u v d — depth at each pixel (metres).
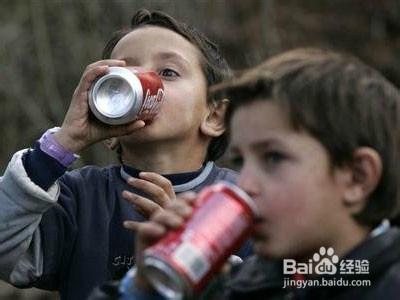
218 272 1.91
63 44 11.00
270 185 1.90
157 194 2.68
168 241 1.88
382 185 1.91
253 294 2.04
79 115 2.70
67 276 2.85
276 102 1.90
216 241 1.88
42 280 2.85
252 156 1.92
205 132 2.92
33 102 10.85
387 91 1.95
